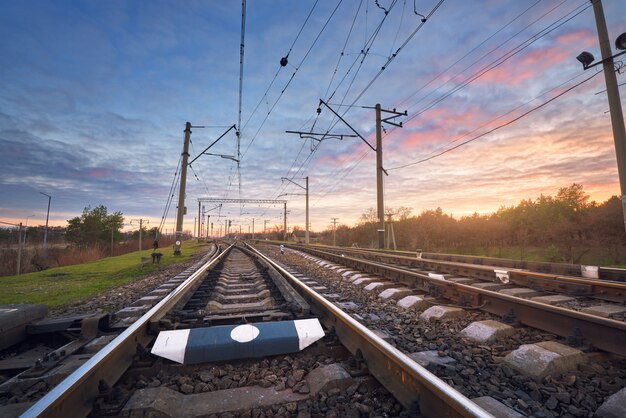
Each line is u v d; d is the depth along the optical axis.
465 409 2.03
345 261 14.95
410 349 4.09
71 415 2.44
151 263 17.77
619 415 2.62
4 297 9.13
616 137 10.41
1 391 3.08
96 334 4.59
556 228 25.42
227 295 8.21
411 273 8.48
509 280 9.06
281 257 21.95
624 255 19.66
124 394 2.95
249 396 2.99
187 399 2.96
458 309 5.70
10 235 45.34
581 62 11.09
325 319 4.87
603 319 3.88
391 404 2.79
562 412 2.78
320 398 2.92
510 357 3.65
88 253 29.70
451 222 36.31
